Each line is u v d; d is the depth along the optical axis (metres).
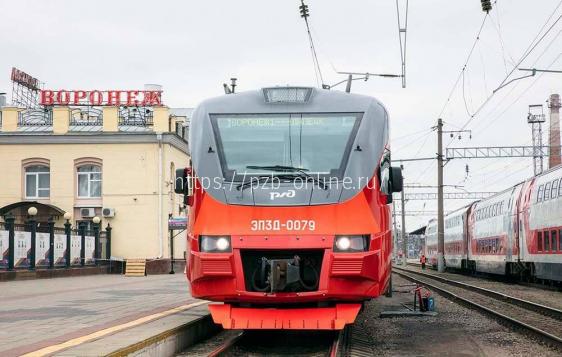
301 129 10.49
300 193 9.82
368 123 10.51
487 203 36.53
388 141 10.88
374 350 10.83
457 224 45.84
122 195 40.97
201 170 10.22
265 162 10.23
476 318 15.20
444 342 11.56
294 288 9.48
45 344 8.47
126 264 36.69
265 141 10.43
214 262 9.62
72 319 11.58
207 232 9.77
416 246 133.12
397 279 35.31
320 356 10.30
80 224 36.03
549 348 10.96
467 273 45.25
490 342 11.64
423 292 16.81
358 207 9.79
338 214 9.70
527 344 11.40
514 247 29.81
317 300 9.59
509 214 30.84
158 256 40.56
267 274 9.52
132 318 11.57
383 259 9.95
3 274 26.39
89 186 41.59
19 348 8.16
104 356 7.52
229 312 9.83
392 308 17.33
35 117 43.41
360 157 10.16
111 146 41.25
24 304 14.89
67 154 41.28
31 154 41.34
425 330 13.16
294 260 9.40
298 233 9.59
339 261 9.46
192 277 9.91
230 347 10.45
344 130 10.45
